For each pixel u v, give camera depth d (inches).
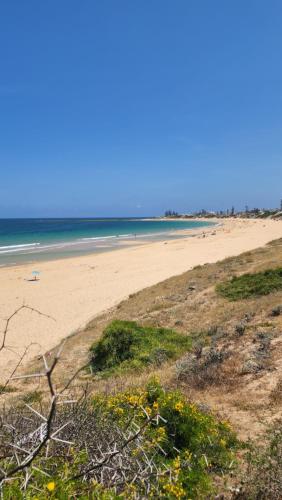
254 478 164.1
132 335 484.7
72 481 99.9
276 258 837.2
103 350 474.0
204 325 530.9
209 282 773.9
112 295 932.6
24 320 757.9
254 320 461.7
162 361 430.0
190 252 1606.8
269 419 233.6
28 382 426.6
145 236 3164.4
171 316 615.2
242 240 2025.1
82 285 1066.7
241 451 199.9
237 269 835.4
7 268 1395.2
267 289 605.6
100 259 1556.3
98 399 195.3
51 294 978.7
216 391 293.7
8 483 94.2
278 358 323.3
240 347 370.3
